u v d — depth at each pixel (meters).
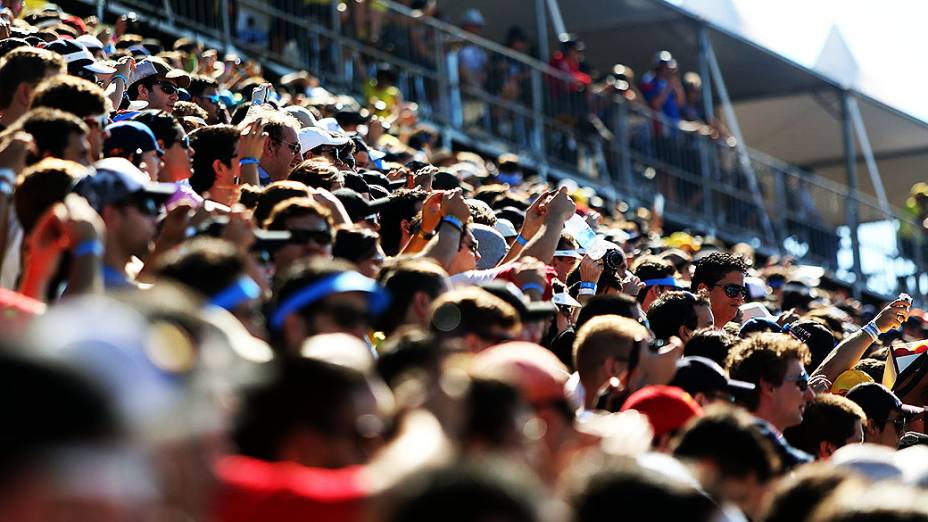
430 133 43.38
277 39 44.47
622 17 69.12
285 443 9.77
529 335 15.66
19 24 28.66
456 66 50.47
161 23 41.19
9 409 5.82
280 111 24.48
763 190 64.44
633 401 14.43
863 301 69.50
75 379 5.94
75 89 16.91
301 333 12.47
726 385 16.64
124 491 6.01
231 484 9.38
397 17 48.41
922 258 72.00
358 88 46.56
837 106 78.81
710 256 25.52
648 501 9.16
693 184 60.03
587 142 55.19
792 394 18.00
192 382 7.41
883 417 21.22
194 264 11.98
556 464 11.70
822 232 67.12
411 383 10.27
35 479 5.81
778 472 13.53
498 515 7.09
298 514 9.32
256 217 17.52
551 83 54.62
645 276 25.02
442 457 8.53
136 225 13.88
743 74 75.81
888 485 10.47
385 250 22.12
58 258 12.98
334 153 25.38
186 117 24.86
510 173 41.47
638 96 60.50
